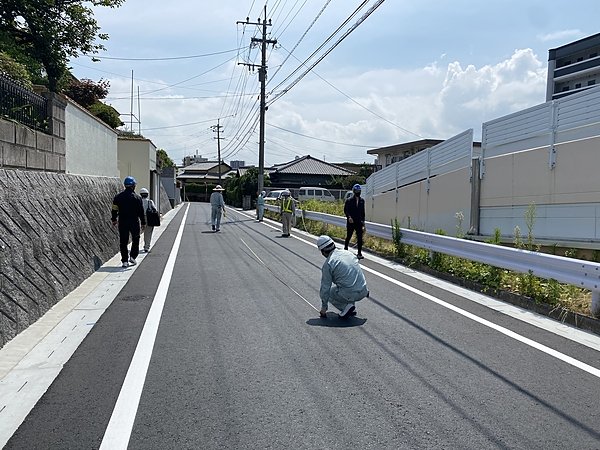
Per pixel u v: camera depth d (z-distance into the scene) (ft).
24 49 54.34
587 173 31.48
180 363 16.84
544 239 34.40
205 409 13.44
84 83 94.12
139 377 15.60
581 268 22.24
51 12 53.36
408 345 19.02
